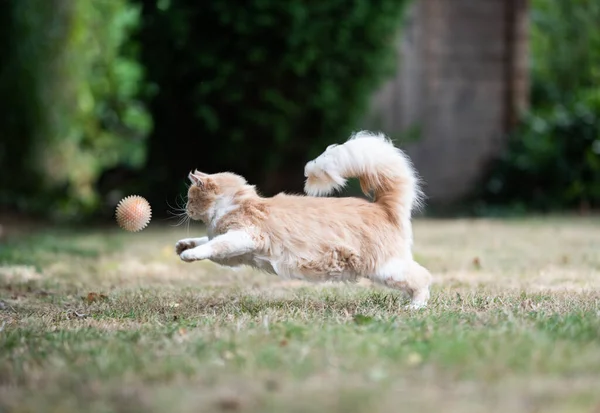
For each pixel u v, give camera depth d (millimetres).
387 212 5539
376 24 14406
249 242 5340
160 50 14273
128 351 4191
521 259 9180
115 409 3234
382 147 5535
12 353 4277
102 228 13891
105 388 3516
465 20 17547
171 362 3902
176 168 15078
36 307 6098
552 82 21062
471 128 17719
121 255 9938
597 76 20594
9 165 17031
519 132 17672
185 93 14336
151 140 15289
